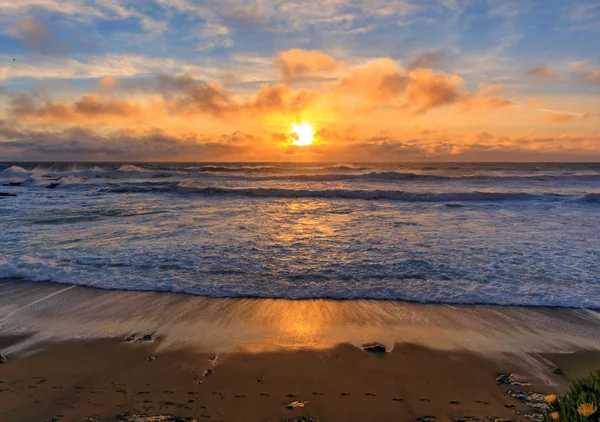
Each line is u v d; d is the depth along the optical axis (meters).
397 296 5.58
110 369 3.64
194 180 29.34
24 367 3.68
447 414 2.96
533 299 5.44
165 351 4.02
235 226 10.78
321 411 2.99
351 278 6.32
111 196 19.33
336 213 13.46
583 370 3.65
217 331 4.50
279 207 15.13
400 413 2.97
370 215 12.97
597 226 10.77
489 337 4.37
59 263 7.01
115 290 5.78
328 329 4.57
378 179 29.17
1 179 28.34
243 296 5.57
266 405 3.07
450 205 15.56
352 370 3.65
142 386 3.35
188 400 3.13
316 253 7.79
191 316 4.91
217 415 2.92
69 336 4.36
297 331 4.51
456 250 8.04
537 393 3.26
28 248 8.10
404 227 10.69
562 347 4.13
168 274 6.47
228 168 44.22
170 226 10.74
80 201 17.11
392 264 7.04
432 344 4.20
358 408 3.04
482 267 6.87
